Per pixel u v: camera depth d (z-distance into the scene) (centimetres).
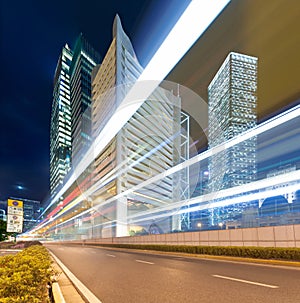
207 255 1812
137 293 707
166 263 1454
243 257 1538
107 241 4750
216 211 15375
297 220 8275
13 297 430
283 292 669
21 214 2608
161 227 7856
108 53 8375
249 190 12188
